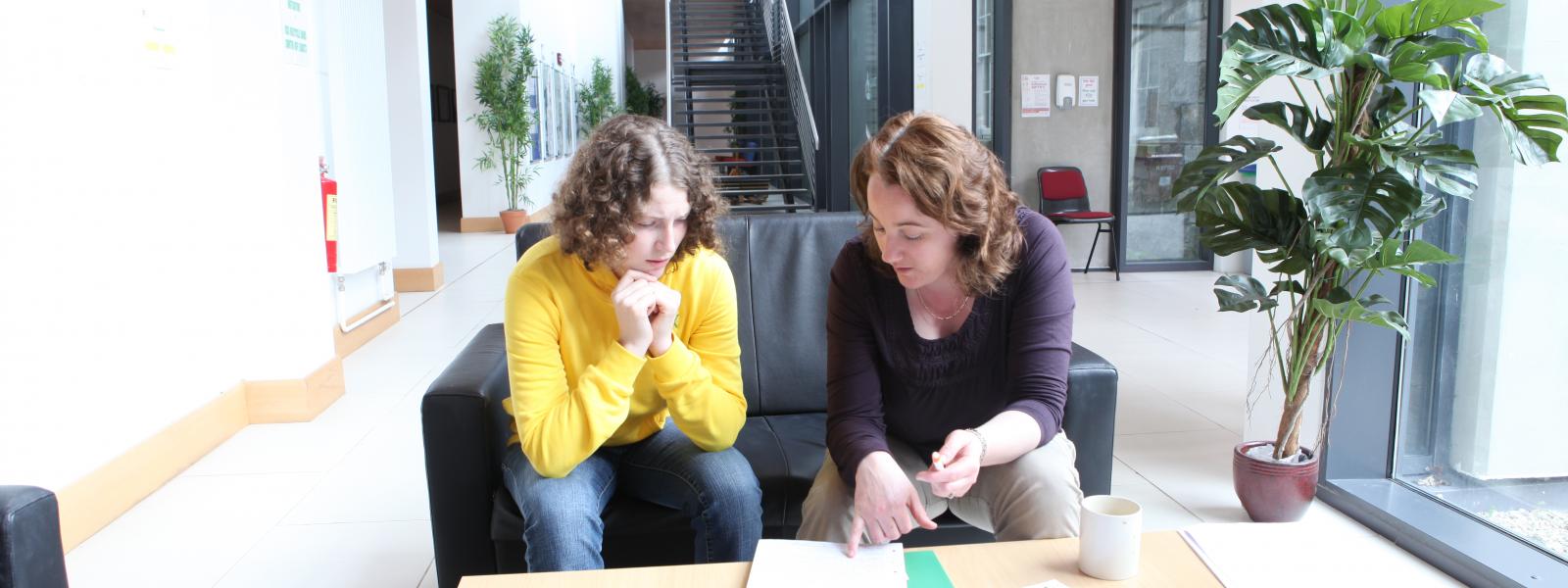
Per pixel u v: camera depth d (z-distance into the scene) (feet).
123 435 8.73
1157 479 9.21
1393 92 6.90
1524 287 7.29
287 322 11.16
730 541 5.41
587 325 5.43
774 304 7.41
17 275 7.36
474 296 19.99
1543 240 7.12
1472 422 7.84
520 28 31.81
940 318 5.26
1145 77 21.79
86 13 8.32
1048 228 5.22
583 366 5.48
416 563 7.57
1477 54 6.53
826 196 32.24
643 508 5.80
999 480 4.97
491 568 5.90
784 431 6.82
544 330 5.25
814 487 5.13
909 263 4.59
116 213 8.73
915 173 4.40
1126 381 12.75
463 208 32.81
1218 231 7.56
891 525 4.51
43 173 7.71
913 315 5.20
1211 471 9.40
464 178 32.63
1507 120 6.11
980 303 5.10
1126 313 17.56
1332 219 6.56
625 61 73.10
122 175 8.86
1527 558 6.76
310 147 11.58
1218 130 21.75
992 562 4.11
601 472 5.54
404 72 20.63
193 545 7.93
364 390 12.68
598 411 5.04
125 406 8.79
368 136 15.14
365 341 15.52
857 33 29.27
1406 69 6.30
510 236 31.12
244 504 8.80
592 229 4.92
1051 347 5.03
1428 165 6.38
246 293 11.00
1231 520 8.21
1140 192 22.35
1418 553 7.34
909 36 23.12
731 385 5.69
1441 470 8.23
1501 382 7.54
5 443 7.15
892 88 25.32
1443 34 7.59
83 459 8.13
